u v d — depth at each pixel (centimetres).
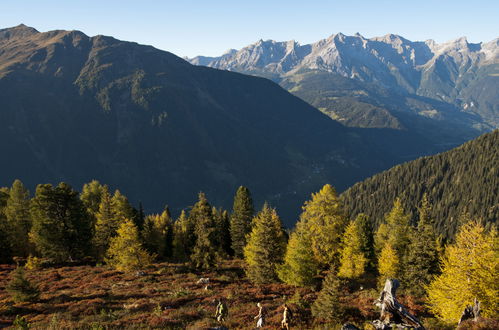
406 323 1594
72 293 3275
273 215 5100
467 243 2378
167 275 4212
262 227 4069
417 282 3597
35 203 4891
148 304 2800
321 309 2453
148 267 4672
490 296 2170
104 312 2528
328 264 4256
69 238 5012
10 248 5141
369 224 5381
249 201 6112
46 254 4888
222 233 6481
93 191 6856
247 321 2328
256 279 3956
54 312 2639
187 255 5847
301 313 2552
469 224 2500
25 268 4534
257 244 4044
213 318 2414
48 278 3969
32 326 2264
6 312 2608
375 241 5872
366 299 3067
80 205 5194
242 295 3212
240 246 5912
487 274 2219
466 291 2230
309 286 3675
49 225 4872
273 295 3281
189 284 3697
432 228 3772
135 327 2156
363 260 3962
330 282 2533
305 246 3822
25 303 2838
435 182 18362
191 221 6103
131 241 4438
